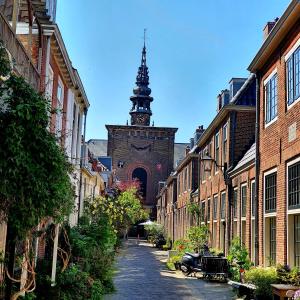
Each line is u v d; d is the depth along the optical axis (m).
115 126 61.66
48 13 13.41
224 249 21.81
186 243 26.17
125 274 20.69
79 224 19.55
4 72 6.89
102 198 26.86
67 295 10.69
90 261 14.70
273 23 17.12
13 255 8.05
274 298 11.34
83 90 19.64
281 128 13.52
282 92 13.56
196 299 13.75
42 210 6.86
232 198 20.67
